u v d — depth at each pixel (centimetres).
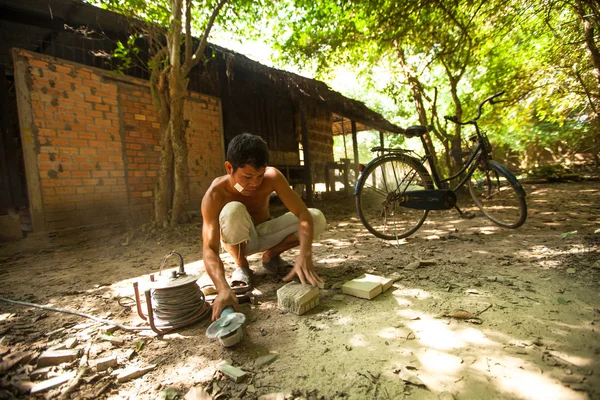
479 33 720
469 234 360
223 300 173
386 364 135
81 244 432
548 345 140
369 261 281
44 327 186
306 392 121
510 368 127
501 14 652
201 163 662
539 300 182
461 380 122
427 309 181
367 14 604
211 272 191
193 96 648
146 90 566
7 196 433
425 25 641
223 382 130
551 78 816
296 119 965
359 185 344
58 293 244
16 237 424
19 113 419
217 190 216
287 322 178
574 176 1076
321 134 1072
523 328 154
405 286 218
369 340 154
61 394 126
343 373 131
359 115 995
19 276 294
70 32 496
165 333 173
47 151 444
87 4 457
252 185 203
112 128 517
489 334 151
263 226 248
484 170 386
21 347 163
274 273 260
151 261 335
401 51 766
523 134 1266
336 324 172
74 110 473
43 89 442
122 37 549
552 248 277
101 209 500
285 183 228
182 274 180
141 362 147
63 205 458
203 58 641
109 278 280
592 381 116
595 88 784
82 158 480
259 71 683
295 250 335
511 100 888
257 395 122
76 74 476
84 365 145
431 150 745
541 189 877
